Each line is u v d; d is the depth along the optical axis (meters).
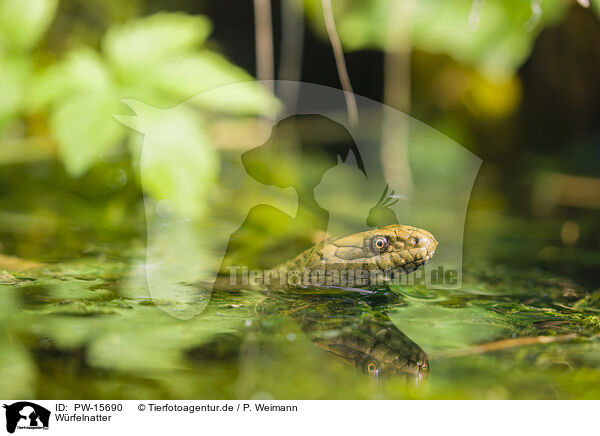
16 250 4.39
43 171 6.22
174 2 8.24
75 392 2.32
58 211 5.45
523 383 2.47
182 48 5.25
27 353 2.64
